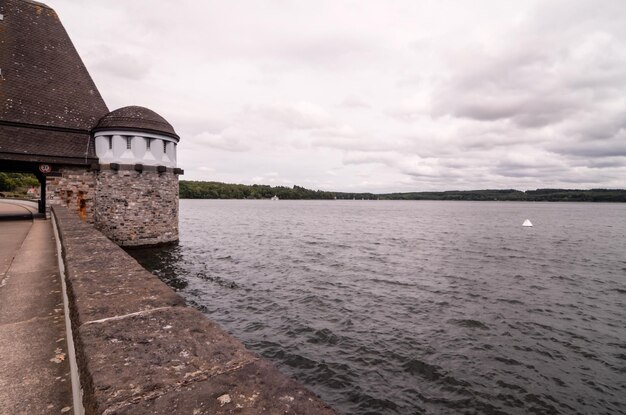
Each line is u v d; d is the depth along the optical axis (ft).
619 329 45.91
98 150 77.41
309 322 46.85
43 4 86.84
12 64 76.64
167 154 83.41
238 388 5.71
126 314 9.04
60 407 9.38
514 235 156.87
